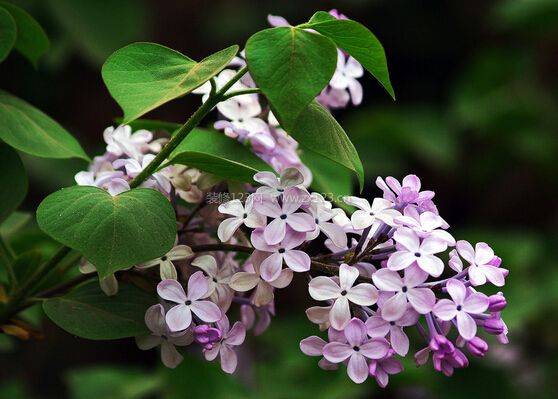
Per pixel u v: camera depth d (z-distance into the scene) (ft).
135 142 1.77
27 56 1.90
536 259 3.26
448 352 1.54
